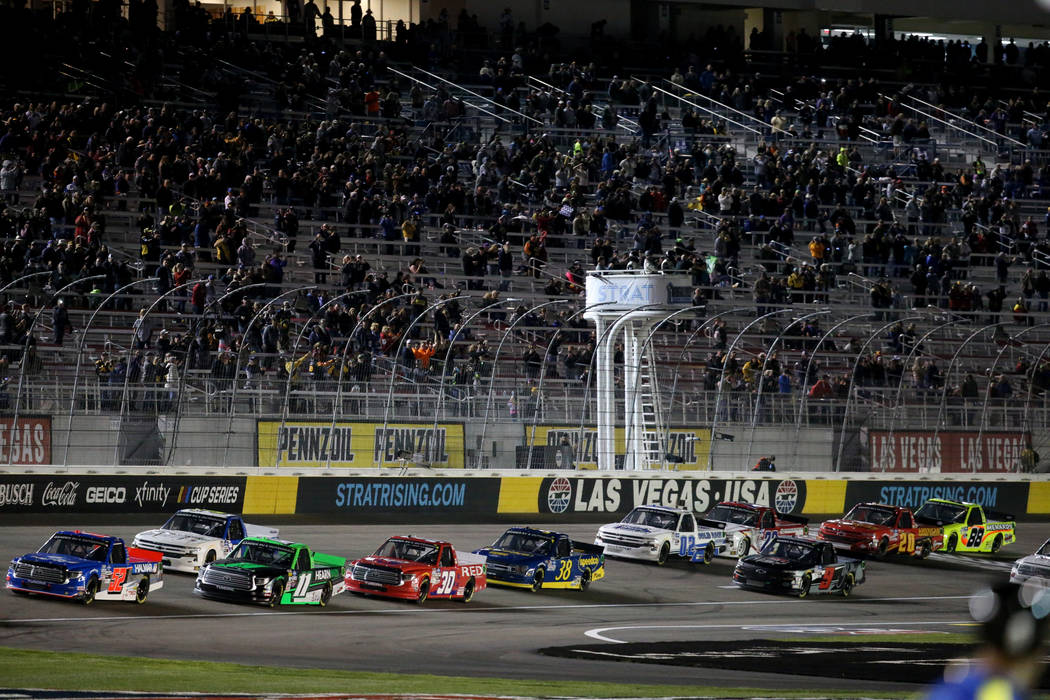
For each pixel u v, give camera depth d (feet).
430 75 527.40
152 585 221.25
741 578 279.49
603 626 221.66
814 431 360.07
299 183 414.82
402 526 310.65
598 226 452.76
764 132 547.08
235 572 220.23
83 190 381.40
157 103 457.27
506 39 563.07
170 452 289.74
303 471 304.30
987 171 554.46
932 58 627.87
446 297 389.60
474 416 325.21
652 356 344.90
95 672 138.72
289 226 392.06
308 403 305.32
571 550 269.23
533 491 330.34
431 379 331.57
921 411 375.25
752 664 177.17
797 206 490.08
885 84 608.60
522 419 330.75
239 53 494.18
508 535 270.05
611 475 337.31
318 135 444.14
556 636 206.08
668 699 134.82
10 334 304.50
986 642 31.14
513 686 143.33
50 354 312.29
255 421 299.17
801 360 398.83
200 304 333.21
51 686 125.59
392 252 420.77
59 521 276.82
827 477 359.66
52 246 344.08
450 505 320.70
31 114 404.57
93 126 413.18
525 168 472.44
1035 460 393.70
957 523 354.74
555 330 376.68
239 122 442.91
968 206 517.96
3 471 271.69
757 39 610.24
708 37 596.29
